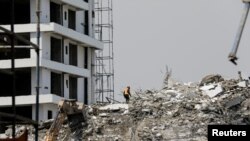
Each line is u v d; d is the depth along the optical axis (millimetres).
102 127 159125
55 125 141875
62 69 199250
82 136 155000
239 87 169250
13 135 50906
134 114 163250
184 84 175375
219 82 173250
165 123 159125
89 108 166500
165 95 169250
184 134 155625
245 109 162125
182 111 161875
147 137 156500
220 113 160500
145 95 171125
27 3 196250
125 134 158625
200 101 164375
